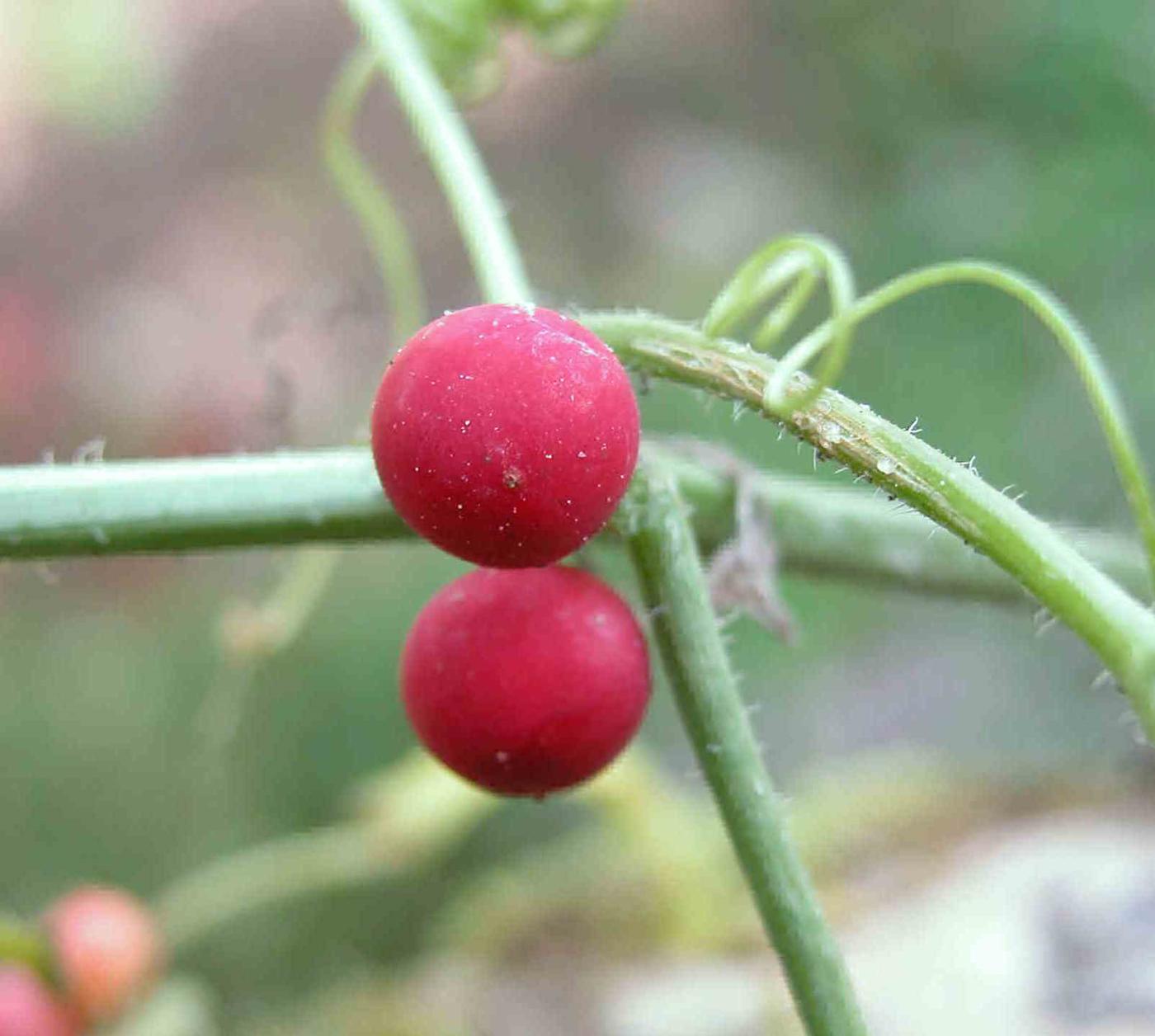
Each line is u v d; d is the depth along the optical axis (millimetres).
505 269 83
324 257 310
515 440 65
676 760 211
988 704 205
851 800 154
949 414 203
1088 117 208
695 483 91
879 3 248
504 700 73
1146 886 133
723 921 146
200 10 347
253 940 180
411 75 89
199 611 218
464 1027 146
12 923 119
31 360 260
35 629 219
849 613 220
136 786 204
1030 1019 125
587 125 321
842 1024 72
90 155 327
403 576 223
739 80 305
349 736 205
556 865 159
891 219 224
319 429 233
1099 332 197
